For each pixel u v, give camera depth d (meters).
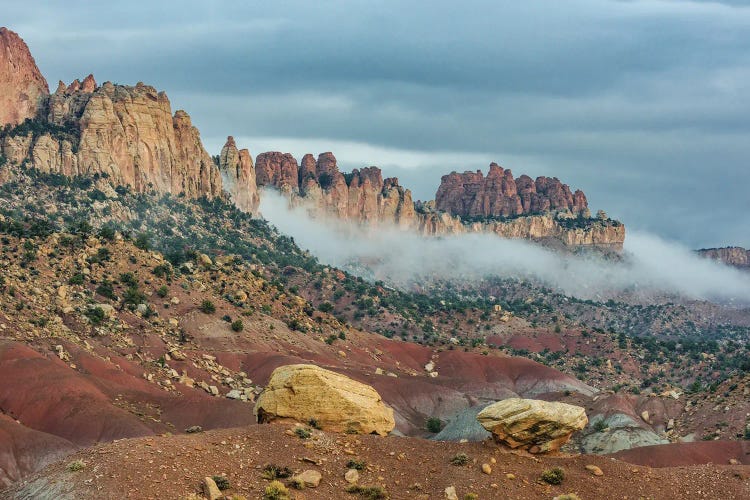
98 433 126.44
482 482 69.56
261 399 80.12
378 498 65.44
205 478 62.56
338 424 77.81
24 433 116.06
